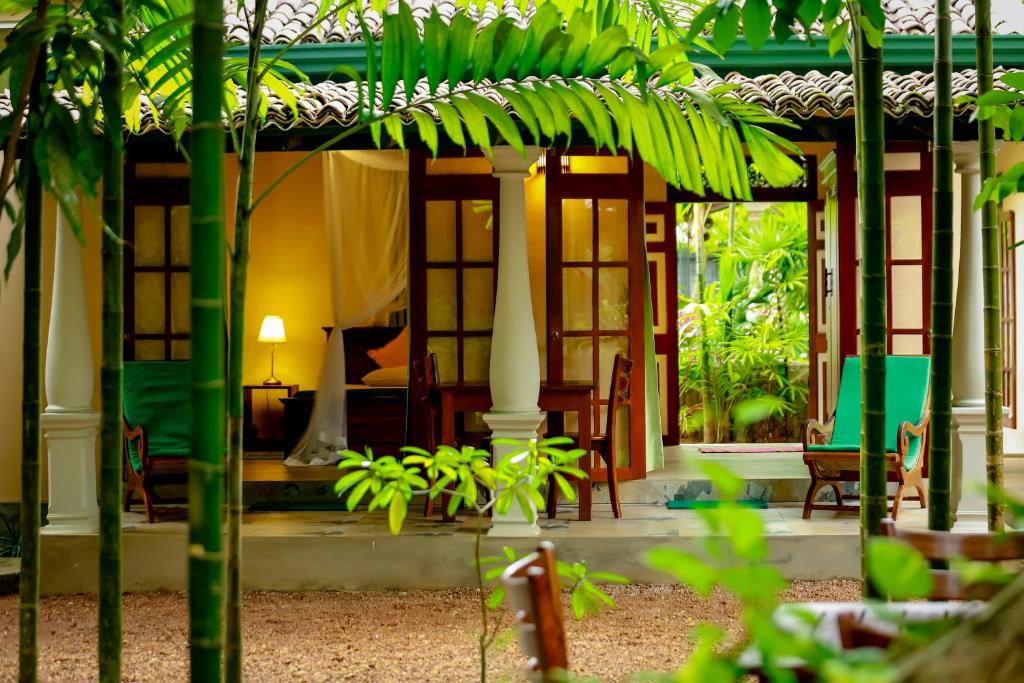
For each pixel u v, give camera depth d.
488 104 3.13
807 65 7.48
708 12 2.38
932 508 3.64
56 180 2.66
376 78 3.09
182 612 5.76
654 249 10.45
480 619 5.47
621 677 4.30
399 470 3.18
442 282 7.63
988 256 4.15
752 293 13.16
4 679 4.50
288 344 11.00
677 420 10.41
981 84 4.07
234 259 2.93
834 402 8.89
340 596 6.09
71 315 6.55
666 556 1.04
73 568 6.35
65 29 2.88
